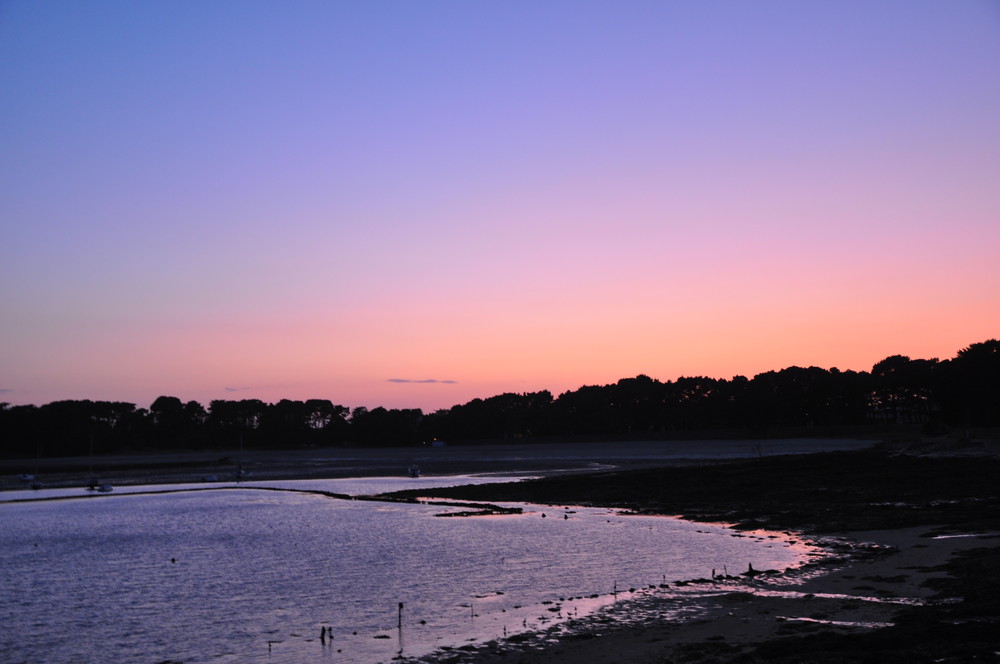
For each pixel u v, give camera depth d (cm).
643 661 2197
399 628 2809
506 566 3994
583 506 6944
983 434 11162
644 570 3759
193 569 4128
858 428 16638
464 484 9962
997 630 2134
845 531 4716
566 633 2600
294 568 4094
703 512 6116
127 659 2536
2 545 5169
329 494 8856
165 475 13400
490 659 2355
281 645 2636
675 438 19350
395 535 5300
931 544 3953
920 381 16138
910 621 2398
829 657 2000
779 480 7912
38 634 2842
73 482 11794
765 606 2792
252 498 8725
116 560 4459
